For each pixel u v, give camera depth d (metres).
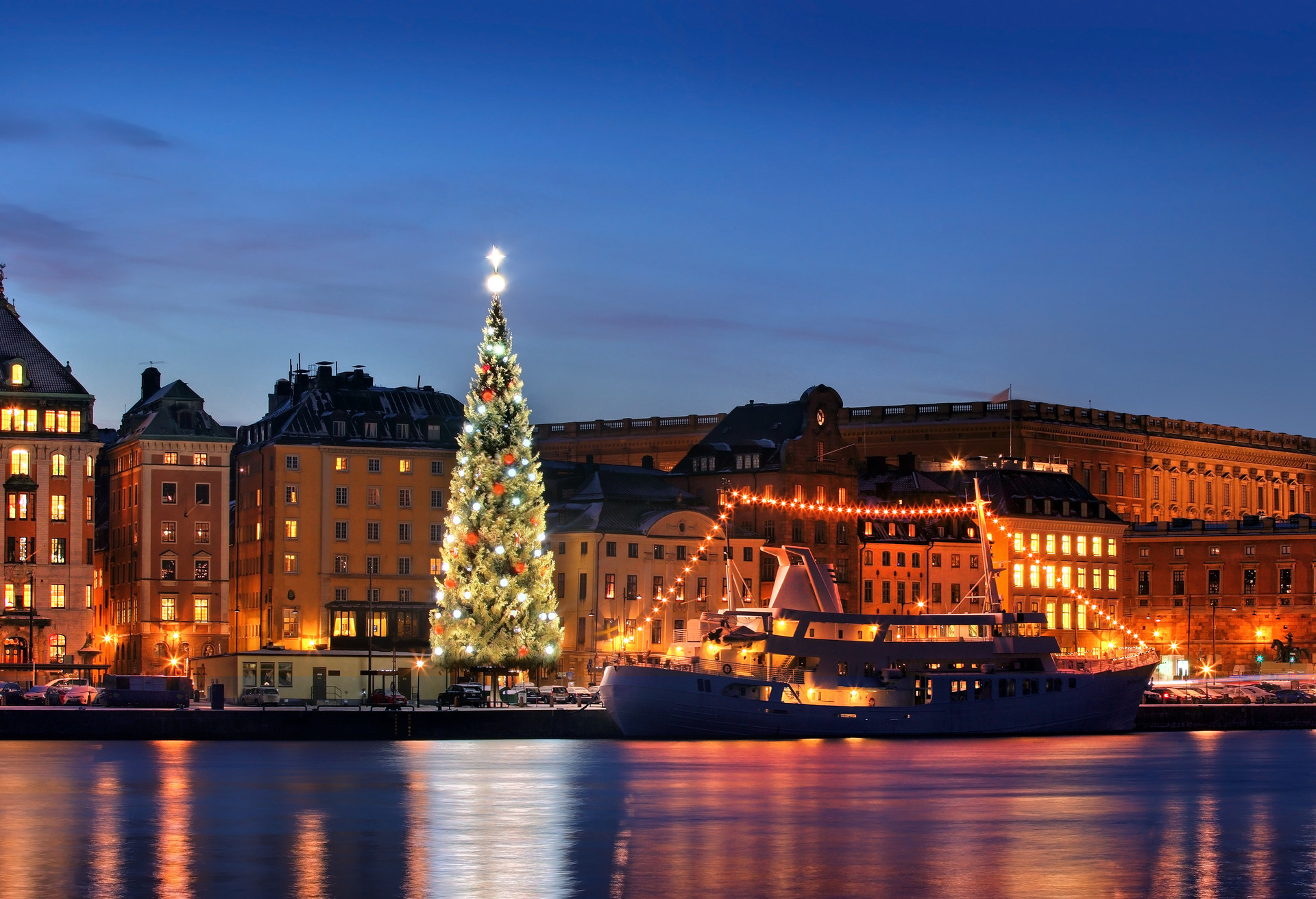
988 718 149.50
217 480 197.38
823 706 145.00
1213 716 176.38
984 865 86.94
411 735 144.62
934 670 148.50
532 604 165.50
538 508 166.50
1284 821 102.31
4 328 195.12
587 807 104.31
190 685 152.50
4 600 189.38
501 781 115.94
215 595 196.38
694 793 110.88
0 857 87.38
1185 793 114.88
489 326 167.75
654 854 89.06
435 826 97.00
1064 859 88.94
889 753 135.12
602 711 148.25
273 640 194.62
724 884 81.62
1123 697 157.88
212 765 124.81
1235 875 84.94
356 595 197.25
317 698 179.75
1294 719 180.00
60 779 115.62
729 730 143.75
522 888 80.38
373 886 80.50
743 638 144.62
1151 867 86.88
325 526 196.88
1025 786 116.62
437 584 171.38
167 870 84.25
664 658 146.62
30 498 190.75
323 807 103.56
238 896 78.50
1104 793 114.06
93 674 190.62
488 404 166.75
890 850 90.62
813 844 92.38
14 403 191.00
